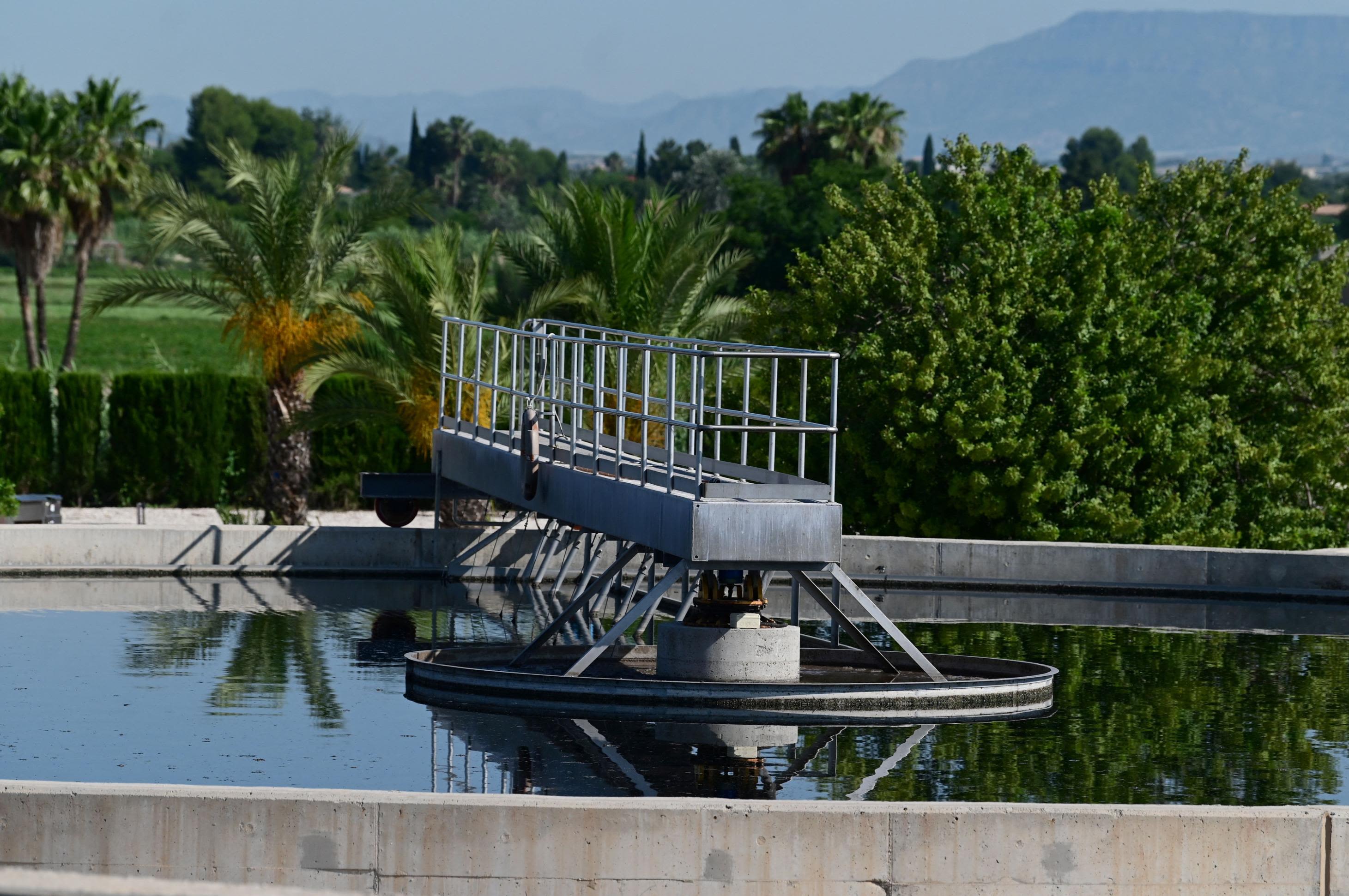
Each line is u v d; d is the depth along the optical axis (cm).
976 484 3048
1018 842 975
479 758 1371
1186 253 3538
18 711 1565
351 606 2491
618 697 1645
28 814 972
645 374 1836
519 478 2269
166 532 2895
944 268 3400
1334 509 3466
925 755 1429
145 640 2069
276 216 3466
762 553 1650
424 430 3350
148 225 3469
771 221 7631
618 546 2405
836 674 1839
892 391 3178
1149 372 3241
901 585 2909
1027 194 3391
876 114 9944
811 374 3353
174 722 1514
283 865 968
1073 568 2859
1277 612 2611
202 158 19600
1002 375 3098
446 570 2892
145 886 530
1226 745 1498
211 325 12288
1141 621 2469
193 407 4147
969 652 2112
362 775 1296
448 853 965
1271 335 3394
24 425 4100
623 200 3519
